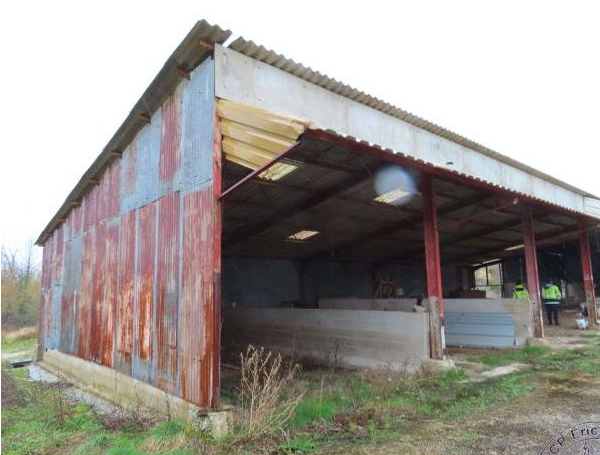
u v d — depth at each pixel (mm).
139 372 7020
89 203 11172
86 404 7371
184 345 5715
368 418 5172
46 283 15586
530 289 10883
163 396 6035
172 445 4547
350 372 8789
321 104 8812
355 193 10055
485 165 14227
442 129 12211
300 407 5430
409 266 22312
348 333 9672
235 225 12156
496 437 4449
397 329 8555
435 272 8109
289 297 17312
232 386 8023
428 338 7984
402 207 11664
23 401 7703
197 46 6086
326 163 8203
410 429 4801
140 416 5840
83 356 10281
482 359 8844
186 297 5801
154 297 6781
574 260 21984
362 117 9938
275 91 7590
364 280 20078
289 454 4145
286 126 4586
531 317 10586
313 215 11742
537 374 7426
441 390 6453
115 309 8438
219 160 5598
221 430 4684
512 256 22578
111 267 8953
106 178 9992
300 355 10805
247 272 16312
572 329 13969
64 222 13773
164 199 6840
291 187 9414
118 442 4871
